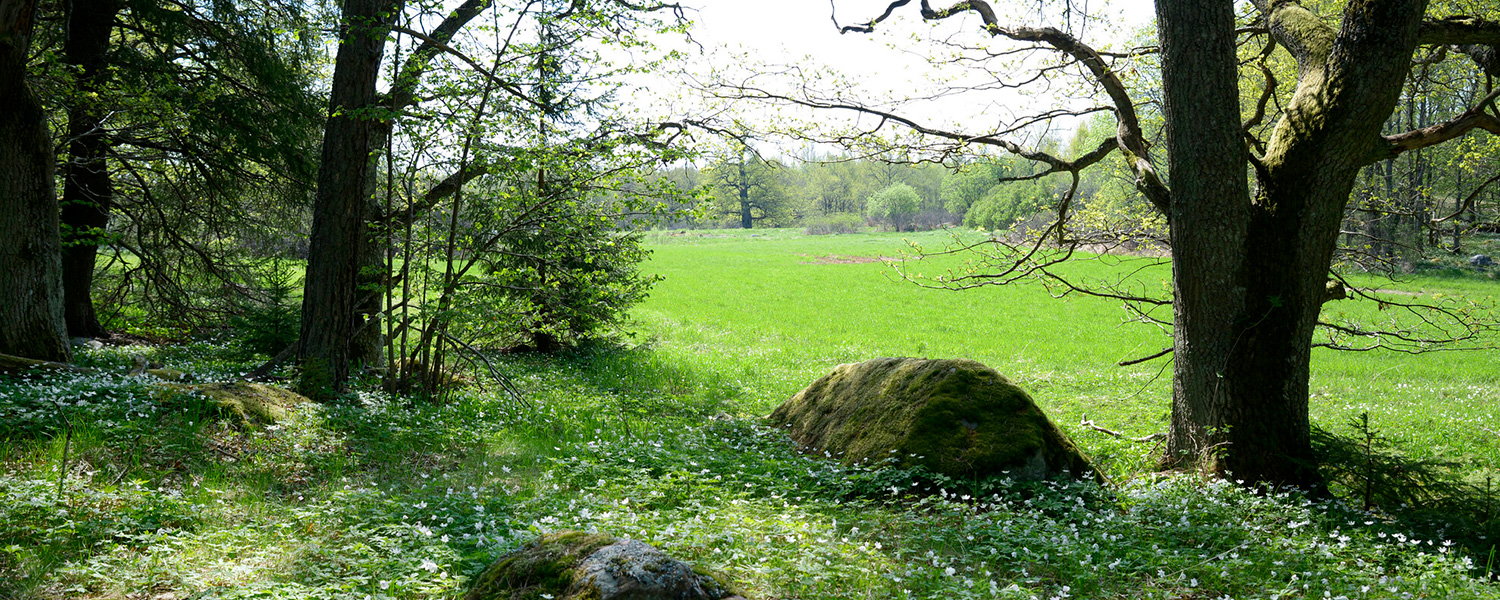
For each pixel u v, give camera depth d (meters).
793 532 5.56
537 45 9.96
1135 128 9.71
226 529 5.18
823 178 116.25
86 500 5.37
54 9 14.38
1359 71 7.71
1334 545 6.09
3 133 9.88
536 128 10.04
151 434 7.25
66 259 15.97
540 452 8.75
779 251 72.69
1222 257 8.26
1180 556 5.72
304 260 18.22
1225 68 8.09
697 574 3.48
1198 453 8.46
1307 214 8.05
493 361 15.87
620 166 10.38
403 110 9.65
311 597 3.98
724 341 23.72
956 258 51.78
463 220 12.37
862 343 23.61
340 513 5.67
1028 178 11.01
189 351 15.12
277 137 15.19
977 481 7.63
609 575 3.27
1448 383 17.19
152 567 4.36
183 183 16.48
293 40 15.05
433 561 4.56
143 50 16.20
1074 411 13.15
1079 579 5.15
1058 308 31.98
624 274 16.53
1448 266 35.62
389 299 10.97
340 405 9.84
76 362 11.88
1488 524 7.20
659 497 6.69
